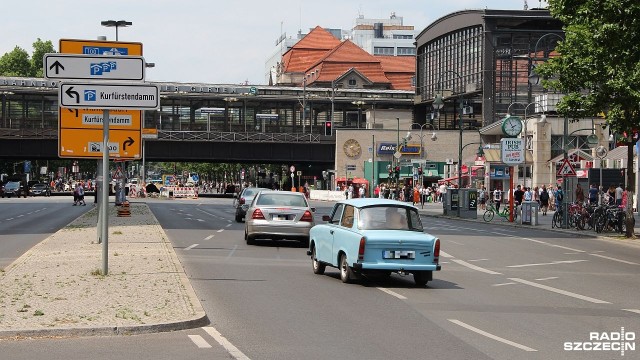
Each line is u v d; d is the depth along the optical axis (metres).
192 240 28.30
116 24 50.44
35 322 10.95
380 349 9.88
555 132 79.94
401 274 19.05
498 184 75.50
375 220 16.64
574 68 31.80
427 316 12.59
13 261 20.31
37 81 91.88
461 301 14.44
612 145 77.25
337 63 142.00
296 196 26.97
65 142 27.25
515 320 12.30
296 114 104.69
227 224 39.12
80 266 18.05
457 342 10.41
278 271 19.02
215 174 166.75
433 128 106.19
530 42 95.62
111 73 15.78
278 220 26.20
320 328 11.34
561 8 31.64
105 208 16.44
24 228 35.09
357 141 97.50
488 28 95.56
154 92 15.92
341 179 94.25
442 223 45.97
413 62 153.50
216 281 16.77
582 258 24.27
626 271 20.62
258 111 102.81
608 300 14.85
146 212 48.28
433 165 99.94
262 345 10.03
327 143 94.81
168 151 90.50
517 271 20.11
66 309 12.07
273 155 93.06
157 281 15.45
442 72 101.94
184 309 12.16
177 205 68.06
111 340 10.26
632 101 30.73
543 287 16.80
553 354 9.71
